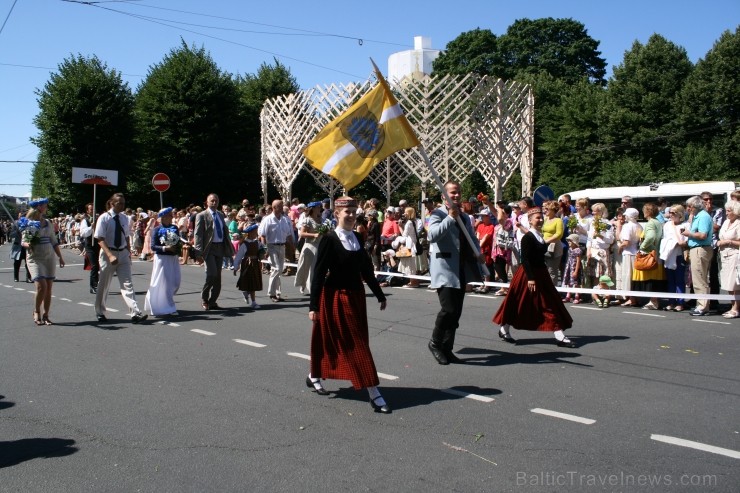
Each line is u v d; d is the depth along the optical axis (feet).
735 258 31.63
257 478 13.82
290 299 40.09
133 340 27.99
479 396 19.43
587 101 138.82
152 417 17.80
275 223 38.99
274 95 131.44
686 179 117.50
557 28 170.19
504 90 61.46
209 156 121.08
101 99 117.91
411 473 13.97
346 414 17.93
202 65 120.67
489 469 14.14
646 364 22.94
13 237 53.42
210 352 25.55
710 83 120.37
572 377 21.34
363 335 18.63
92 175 72.95
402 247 46.65
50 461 14.84
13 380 21.65
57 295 43.06
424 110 64.28
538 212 25.52
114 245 32.12
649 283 35.63
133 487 13.46
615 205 81.00
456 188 23.13
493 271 43.70
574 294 38.70
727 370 22.07
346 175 22.43
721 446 15.29
